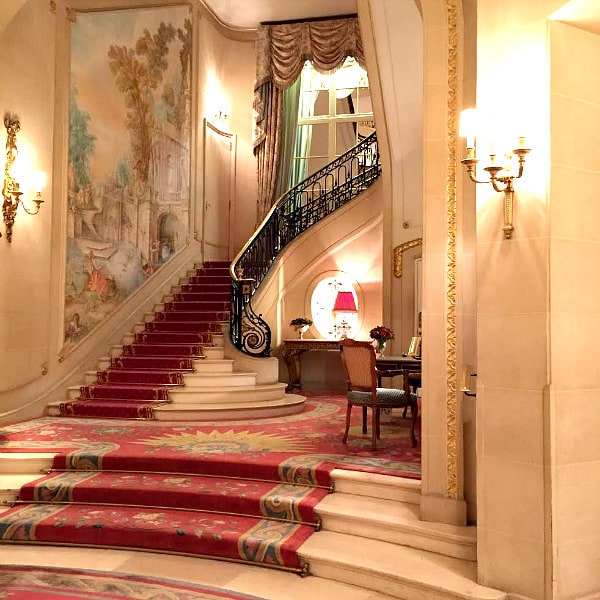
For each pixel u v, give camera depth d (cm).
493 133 375
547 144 351
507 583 359
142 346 894
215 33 1187
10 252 694
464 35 435
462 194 432
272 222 1056
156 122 991
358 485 491
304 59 1152
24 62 716
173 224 1045
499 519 364
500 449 366
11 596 380
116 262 905
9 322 695
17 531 469
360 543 434
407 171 916
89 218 846
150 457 556
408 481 475
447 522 427
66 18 799
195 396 793
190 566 431
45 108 756
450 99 438
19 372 716
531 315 355
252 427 715
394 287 918
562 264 354
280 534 447
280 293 1052
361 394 606
